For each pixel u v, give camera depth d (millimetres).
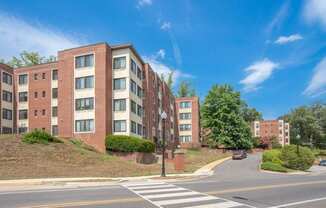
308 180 25016
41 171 27094
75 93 46188
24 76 57906
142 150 42438
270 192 17156
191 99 90312
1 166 27328
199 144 84625
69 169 29141
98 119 44469
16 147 32969
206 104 79375
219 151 75250
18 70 58312
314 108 126500
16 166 27922
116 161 35875
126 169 31531
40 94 56344
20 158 30250
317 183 22375
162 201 13750
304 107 127438
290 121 130000
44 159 31484
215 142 77250
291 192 17250
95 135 44281
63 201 13664
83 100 45656
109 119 45312
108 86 45594
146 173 29969
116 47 46906
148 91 56688
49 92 55688
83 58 46406
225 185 20516
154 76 63188
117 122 46125
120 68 46906
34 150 33344
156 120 64062
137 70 51469
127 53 46812
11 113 57344
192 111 89812
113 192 16781
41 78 56625
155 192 16766
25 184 21016
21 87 57812
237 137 77188
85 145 42531
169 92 78875
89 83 45562
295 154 41219
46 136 37344
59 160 32188
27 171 26641
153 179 25406
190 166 41094
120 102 46312
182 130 89812
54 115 54875
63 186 20141
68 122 45938
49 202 13406
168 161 46438
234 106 77688
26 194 16047
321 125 123250
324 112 122938
